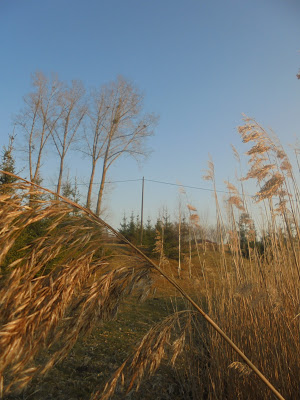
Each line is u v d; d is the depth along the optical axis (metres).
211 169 4.68
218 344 3.61
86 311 1.64
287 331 3.14
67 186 19.20
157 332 1.84
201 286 4.76
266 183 3.21
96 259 1.79
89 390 3.93
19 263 1.56
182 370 4.14
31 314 1.46
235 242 4.21
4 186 1.64
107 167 27.70
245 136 3.38
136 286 1.81
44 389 3.86
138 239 17.50
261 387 3.11
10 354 1.37
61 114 26.88
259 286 3.36
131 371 1.76
